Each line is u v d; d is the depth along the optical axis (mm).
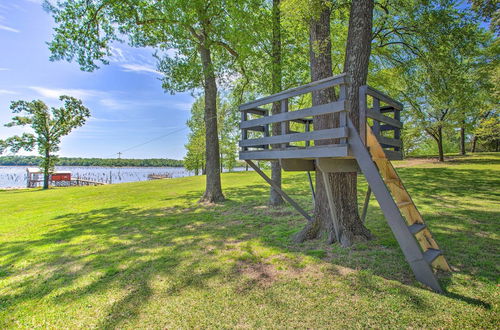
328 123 4160
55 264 3770
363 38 3979
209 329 2035
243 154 4355
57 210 9211
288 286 2664
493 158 16312
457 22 6523
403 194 3215
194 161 32938
